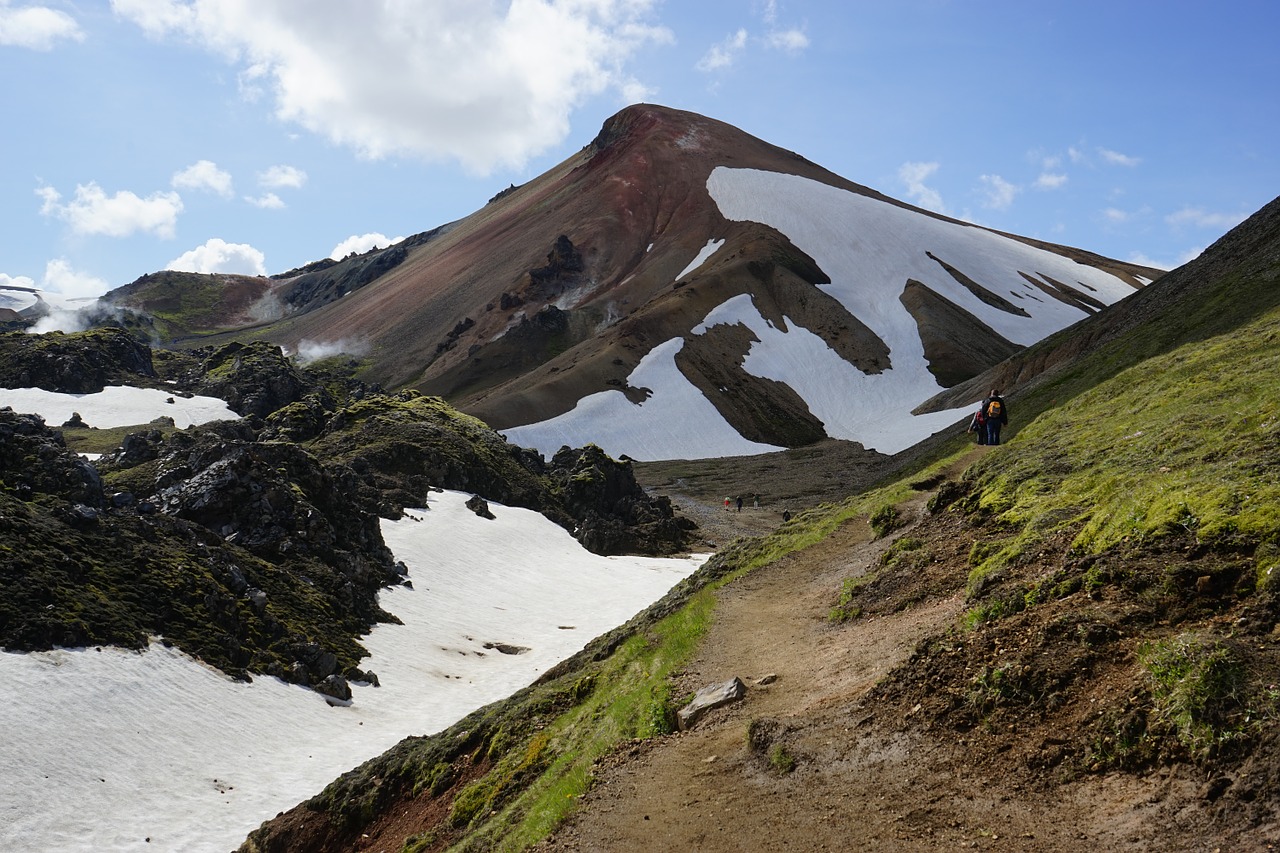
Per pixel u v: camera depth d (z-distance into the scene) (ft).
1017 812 31.45
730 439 609.42
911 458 273.95
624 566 305.73
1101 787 30.66
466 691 181.27
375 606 215.10
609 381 640.58
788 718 47.29
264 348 565.94
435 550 267.80
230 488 215.10
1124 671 34.60
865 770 38.81
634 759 52.70
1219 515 39.81
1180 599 36.81
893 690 43.98
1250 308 148.15
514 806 60.59
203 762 132.16
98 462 298.76
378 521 261.65
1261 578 34.37
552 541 316.81
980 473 90.43
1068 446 83.10
